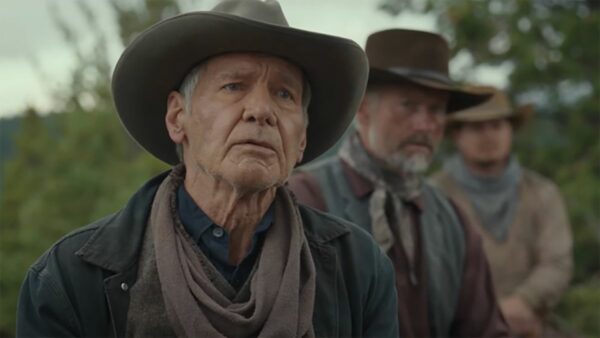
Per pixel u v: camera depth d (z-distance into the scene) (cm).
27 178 1248
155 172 1195
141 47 272
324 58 274
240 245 271
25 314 266
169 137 297
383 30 434
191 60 270
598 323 862
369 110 423
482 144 574
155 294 261
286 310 259
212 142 263
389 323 292
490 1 973
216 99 266
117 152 1253
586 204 938
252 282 263
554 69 970
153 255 265
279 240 272
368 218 407
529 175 589
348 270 286
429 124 422
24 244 1184
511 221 571
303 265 272
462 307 411
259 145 261
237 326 255
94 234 269
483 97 449
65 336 263
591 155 973
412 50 430
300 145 278
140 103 288
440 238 412
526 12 976
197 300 257
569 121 984
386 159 416
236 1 278
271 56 268
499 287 565
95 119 1247
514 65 974
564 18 973
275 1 280
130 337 260
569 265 566
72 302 264
